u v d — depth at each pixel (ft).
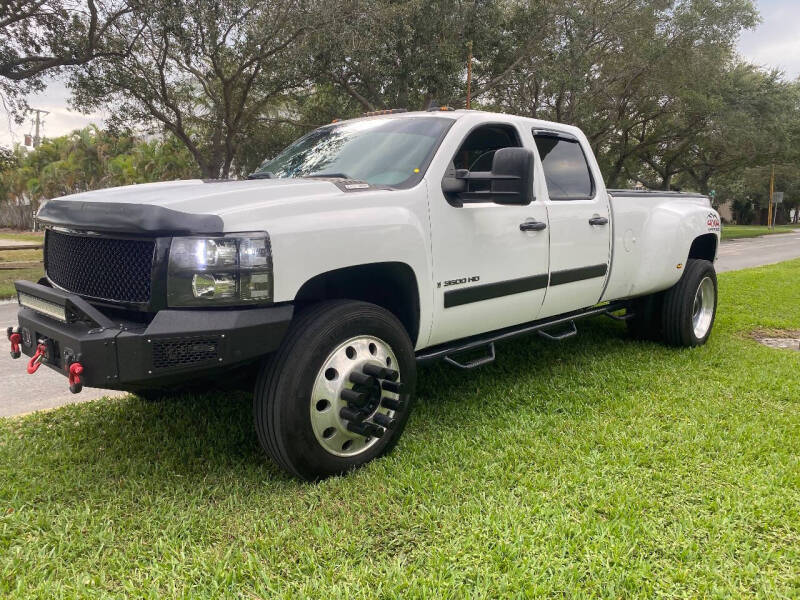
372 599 6.99
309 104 80.64
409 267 11.05
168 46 55.42
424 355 12.14
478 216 12.36
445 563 7.61
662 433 11.74
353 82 76.38
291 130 79.05
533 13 77.25
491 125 13.43
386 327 10.46
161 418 12.89
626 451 10.84
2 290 38.01
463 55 72.02
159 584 7.34
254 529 8.41
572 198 15.25
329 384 9.73
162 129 67.77
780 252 75.72
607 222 15.96
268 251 8.98
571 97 82.28
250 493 9.46
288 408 9.29
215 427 12.30
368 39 58.75
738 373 15.93
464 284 12.14
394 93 71.26
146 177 153.58
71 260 10.18
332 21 55.83
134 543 8.10
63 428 12.36
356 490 9.50
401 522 8.53
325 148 13.74
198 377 9.17
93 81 55.26
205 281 8.65
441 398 14.12
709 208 20.56
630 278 17.08
